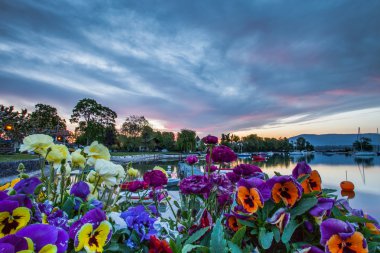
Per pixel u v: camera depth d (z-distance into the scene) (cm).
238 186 97
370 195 1055
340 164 4450
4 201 76
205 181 123
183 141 6519
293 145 12662
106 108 6956
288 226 86
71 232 81
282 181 92
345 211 105
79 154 117
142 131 8188
